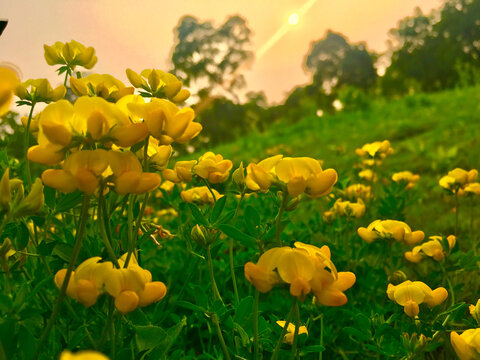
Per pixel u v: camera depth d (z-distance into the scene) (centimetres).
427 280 25
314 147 164
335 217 33
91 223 19
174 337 14
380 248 33
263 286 13
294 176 14
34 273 18
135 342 15
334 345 25
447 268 25
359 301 28
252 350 18
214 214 18
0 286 21
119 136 12
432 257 25
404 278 25
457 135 122
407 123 167
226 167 20
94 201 17
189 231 20
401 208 35
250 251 27
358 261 29
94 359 6
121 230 18
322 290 12
